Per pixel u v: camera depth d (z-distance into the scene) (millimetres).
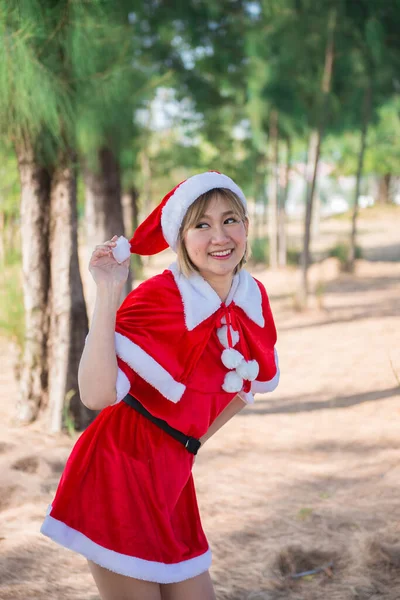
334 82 12656
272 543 3357
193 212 1972
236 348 2074
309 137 15742
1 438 4988
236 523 3643
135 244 2082
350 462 4672
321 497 3982
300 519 3633
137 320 1913
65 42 4598
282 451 5043
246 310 2088
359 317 11227
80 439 2021
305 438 5363
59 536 1886
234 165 18500
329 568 3094
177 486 2004
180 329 1922
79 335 5391
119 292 1874
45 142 5035
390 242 24078
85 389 1853
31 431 5250
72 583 2969
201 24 11719
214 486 4254
